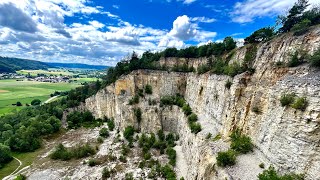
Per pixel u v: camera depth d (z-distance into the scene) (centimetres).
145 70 9969
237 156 4016
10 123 10031
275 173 3094
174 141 8031
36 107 12525
